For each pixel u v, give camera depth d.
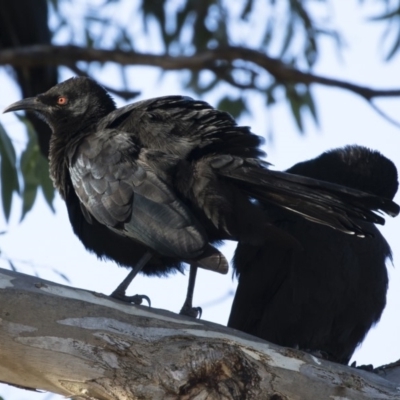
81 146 10.16
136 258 10.31
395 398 8.10
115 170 9.66
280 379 7.92
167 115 9.79
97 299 7.91
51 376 7.83
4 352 7.72
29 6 17.78
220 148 9.54
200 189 9.26
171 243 9.06
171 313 8.03
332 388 8.02
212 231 9.60
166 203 9.28
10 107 11.34
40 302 7.73
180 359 7.73
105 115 11.09
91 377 7.73
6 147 14.24
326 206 9.10
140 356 7.74
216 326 8.06
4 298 7.67
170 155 9.50
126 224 9.45
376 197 9.00
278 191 9.19
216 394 7.70
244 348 7.96
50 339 7.70
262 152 9.61
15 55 17.03
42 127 15.95
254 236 9.48
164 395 7.66
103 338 7.75
